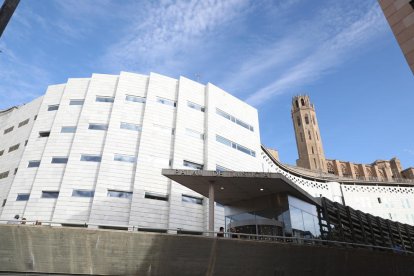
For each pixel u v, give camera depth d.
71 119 35.47
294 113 96.69
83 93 37.19
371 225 26.66
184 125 36.62
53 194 30.94
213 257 16.00
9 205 31.36
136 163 32.50
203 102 40.09
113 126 34.12
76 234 15.79
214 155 36.69
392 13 13.69
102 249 15.70
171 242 15.77
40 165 32.53
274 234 18.73
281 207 19.38
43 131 35.72
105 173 31.30
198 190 20.50
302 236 19.23
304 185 52.31
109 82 37.56
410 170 84.62
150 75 38.16
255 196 20.84
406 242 30.30
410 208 55.66
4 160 37.94
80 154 32.62
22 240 15.64
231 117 41.88
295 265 17.44
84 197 30.31
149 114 35.50
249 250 16.48
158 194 31.83
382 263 22.03
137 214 29.97
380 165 91.12
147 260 15.65
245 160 40.38
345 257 19.64
